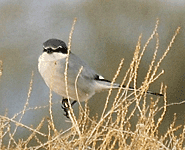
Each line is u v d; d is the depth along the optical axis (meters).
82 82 8.43
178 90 15.29
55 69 8.09
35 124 13.32
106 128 6.48
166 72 16.06
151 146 6.26
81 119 6.70
